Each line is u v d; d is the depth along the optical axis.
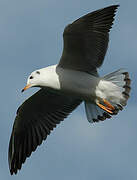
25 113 14.92
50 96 14.70
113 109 13.73
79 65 13.80
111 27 13.16
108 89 13.76
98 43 13.40
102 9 12.83
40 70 13.80
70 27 12.84
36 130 15.31
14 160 15.32
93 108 14.56
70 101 15.11
